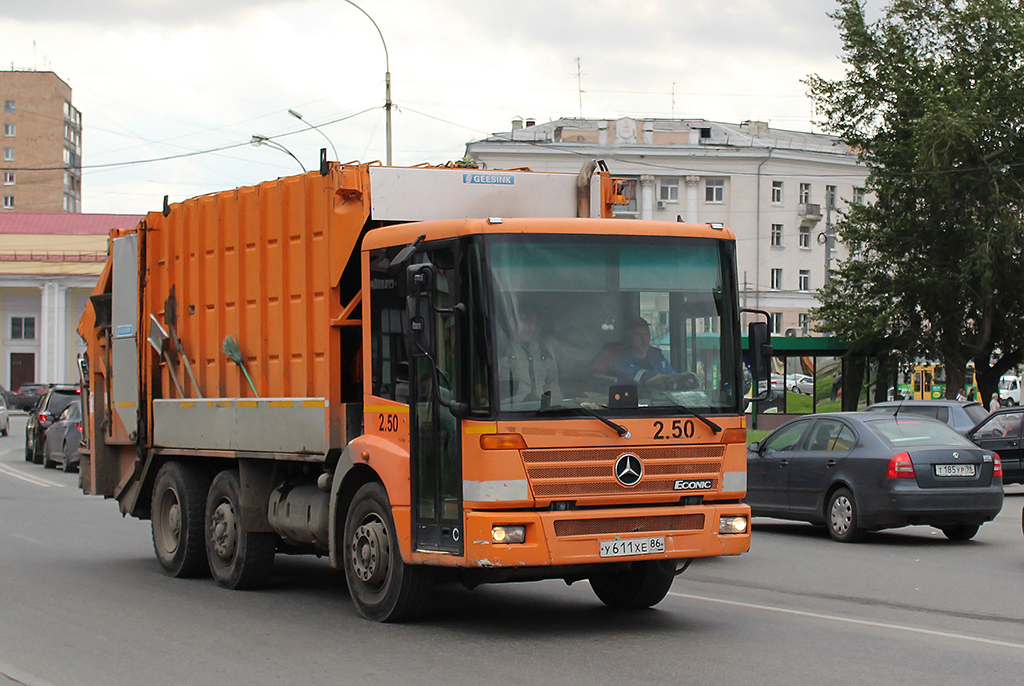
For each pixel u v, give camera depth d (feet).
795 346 135.44
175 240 37.76
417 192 29.25
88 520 55.62
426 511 26.17
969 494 45.39
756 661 23.65
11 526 52.65
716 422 26.30
